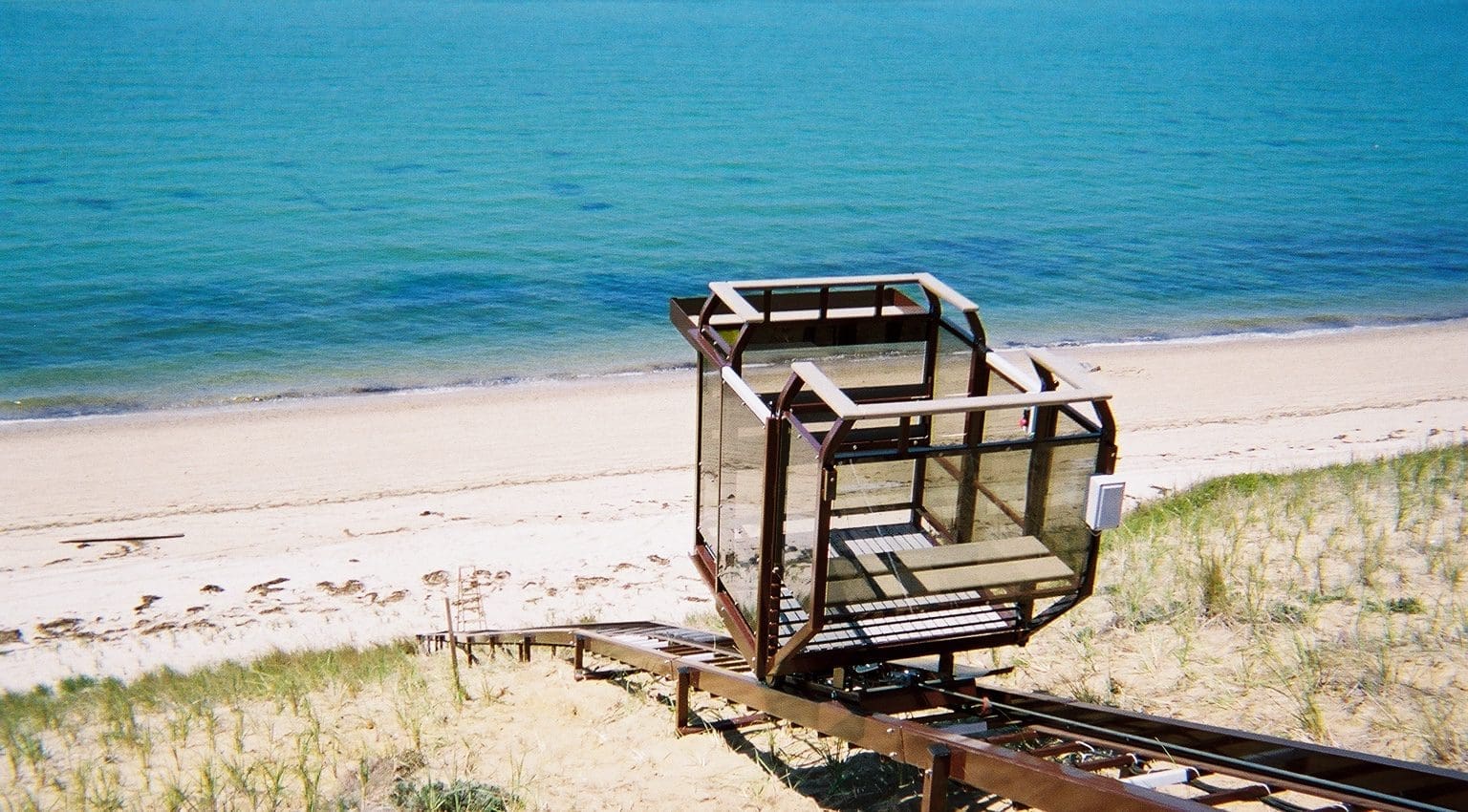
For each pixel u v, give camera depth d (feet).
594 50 378.32
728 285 21.45
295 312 110.52
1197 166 206.28
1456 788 12.85
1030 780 13.48
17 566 55.62
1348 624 24.12
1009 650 25.54
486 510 63.16
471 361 97.19
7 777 25.41
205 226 146.00
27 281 118.93
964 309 20.76
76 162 183.73
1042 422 18.35
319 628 47.67
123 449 74.49
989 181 188.03
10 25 412.98
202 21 442.50
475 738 23.45
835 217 160.97
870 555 17.66
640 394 88.02
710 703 25.35
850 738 17.40
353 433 77.82
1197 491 48.91
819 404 21.91
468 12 525.34
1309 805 16.15
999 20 566.36
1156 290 126.72
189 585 52.75
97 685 40.16
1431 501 34.19
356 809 19.98
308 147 202.08
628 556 55.26
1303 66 391.24
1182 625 25.54
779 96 279.08
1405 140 241.55
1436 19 655.35
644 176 186.80
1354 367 96.07
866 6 654.12
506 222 153.48
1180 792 16.88
